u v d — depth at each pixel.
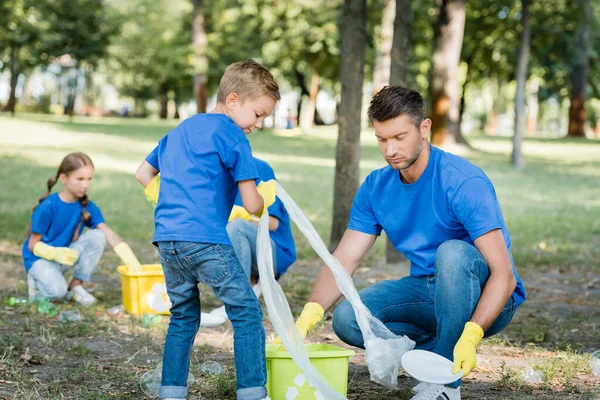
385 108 3.12
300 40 30.88
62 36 32.31
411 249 3.44
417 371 2.88
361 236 3.57
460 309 3.11
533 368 3.95
